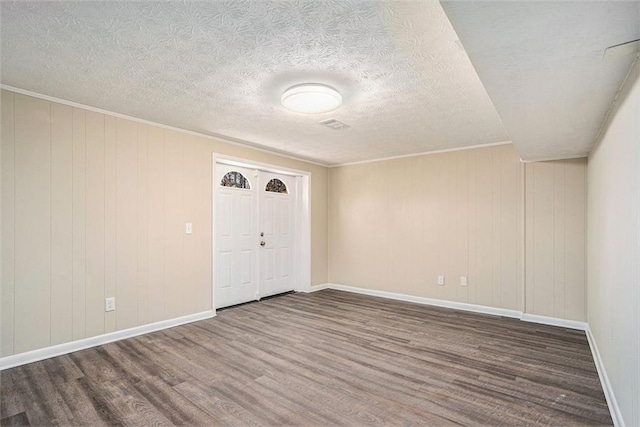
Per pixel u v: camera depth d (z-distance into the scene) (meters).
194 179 3.83
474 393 2.20
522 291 3.92
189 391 2.22
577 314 3.59
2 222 2.54
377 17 1.65
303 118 3.25
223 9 1.59
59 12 1.62
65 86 2.54
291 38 1.85
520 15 1.21
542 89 1.88
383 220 5.15
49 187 2.77
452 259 4.46
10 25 1.73
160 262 3.51
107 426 1.85
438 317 3.99
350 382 2.35
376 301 4.82
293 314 4.11
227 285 4.46
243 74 2.30
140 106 2.97
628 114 1.69
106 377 2.41
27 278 2.66
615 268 2.03
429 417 1.93
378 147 4.45
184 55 2.05
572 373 2.49
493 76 1.73
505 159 4.09
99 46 1.95
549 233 3.77
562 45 1.42
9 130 2.57
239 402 2.09
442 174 4.57
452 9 1.17
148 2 1.54
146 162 3.41
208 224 3.96
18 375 2.44
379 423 1.88
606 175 2.36
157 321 3.48
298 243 5.53
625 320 1.75
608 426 1.85
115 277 3.17
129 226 3.27
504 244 4.08
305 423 1.87
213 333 3.38
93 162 3.03
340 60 2.09
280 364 2.64
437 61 2.09
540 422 1.89
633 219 1.60
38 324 2.71
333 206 5.78
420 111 3.01
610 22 1.24
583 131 2.68
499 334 3.37
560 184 3.73
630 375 1.62
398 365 2.63
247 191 4.75
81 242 2.95
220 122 3.41
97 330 3.04
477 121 3.29
